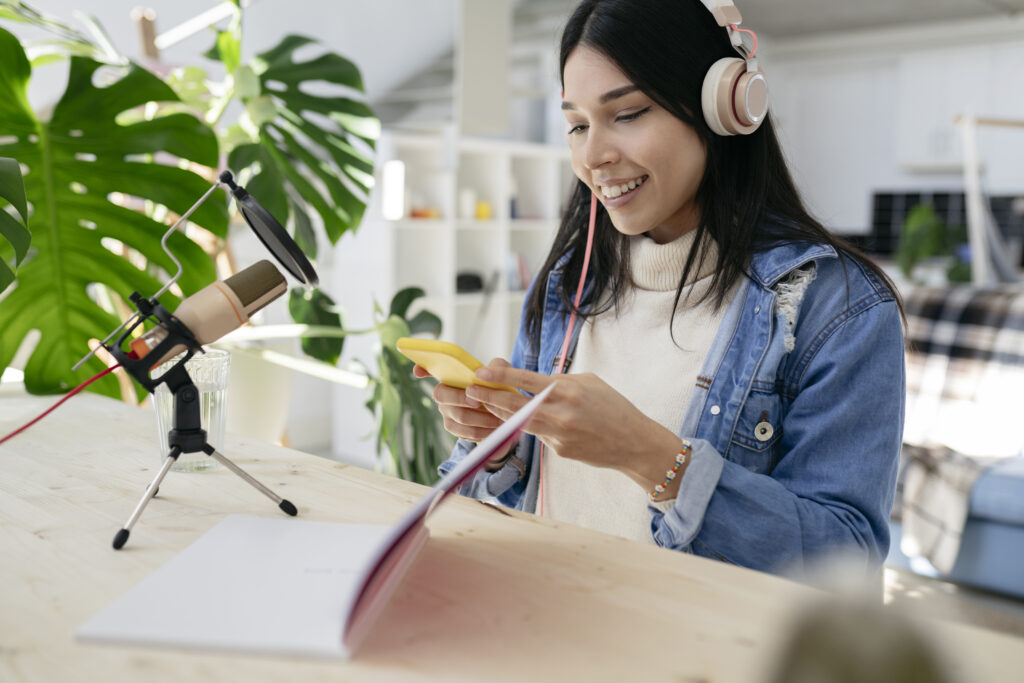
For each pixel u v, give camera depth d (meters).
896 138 7.29
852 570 0.36
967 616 2.38
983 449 2.77
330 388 4.77
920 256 6.50
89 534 0.73
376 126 1.96
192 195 1.57
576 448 0.83
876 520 0.91
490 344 5.01
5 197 1.15
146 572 0.65
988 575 2.52
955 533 2.52
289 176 1.81
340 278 4.44
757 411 0.99
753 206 1.02
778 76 7.77
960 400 2.96
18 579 0.64
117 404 1.28
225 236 1.61
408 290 2.00
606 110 0.97
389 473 1.86
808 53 7.61
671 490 0.87
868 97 7.43
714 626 0.58
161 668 0.51
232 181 0.79
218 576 0.62
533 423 0.82
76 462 0.96
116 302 1.81
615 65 0.94
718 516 0.87
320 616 0.56
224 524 0.74
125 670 0.51
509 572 0.66
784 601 0.62
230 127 1.88
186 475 0.91
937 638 0.32
